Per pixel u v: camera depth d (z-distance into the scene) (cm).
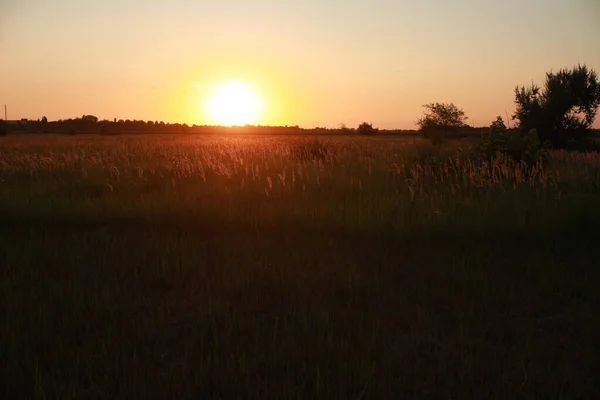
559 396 361
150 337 454
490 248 725
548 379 388
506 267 654
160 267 647
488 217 815
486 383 380
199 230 827
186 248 721
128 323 486
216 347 431
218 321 489
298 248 729
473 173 1076
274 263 658
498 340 457
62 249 713
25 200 979
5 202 952
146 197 1016
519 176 1055
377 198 970
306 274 621
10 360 401
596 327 485
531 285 595
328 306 520
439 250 717
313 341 441
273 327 476
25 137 5469
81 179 1268
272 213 868
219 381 375
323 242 756
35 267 641
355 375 380
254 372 389
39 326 468
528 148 1304
